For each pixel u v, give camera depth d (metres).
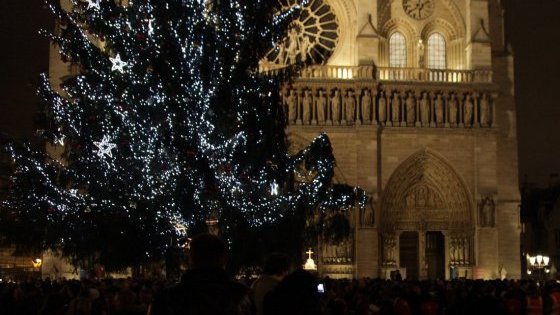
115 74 48.12
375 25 83.44
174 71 45.72
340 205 50.44
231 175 46.31
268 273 15.76
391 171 81.88
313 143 50.44
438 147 82.75
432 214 83.31
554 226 114.81
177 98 45.62
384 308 29.92
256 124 46.31
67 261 61.94
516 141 86.38
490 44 84.62
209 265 11.41
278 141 47.66
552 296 34.22
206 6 48.81
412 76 83.50
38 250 51.88
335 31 84.88
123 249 47.16
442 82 82.94
